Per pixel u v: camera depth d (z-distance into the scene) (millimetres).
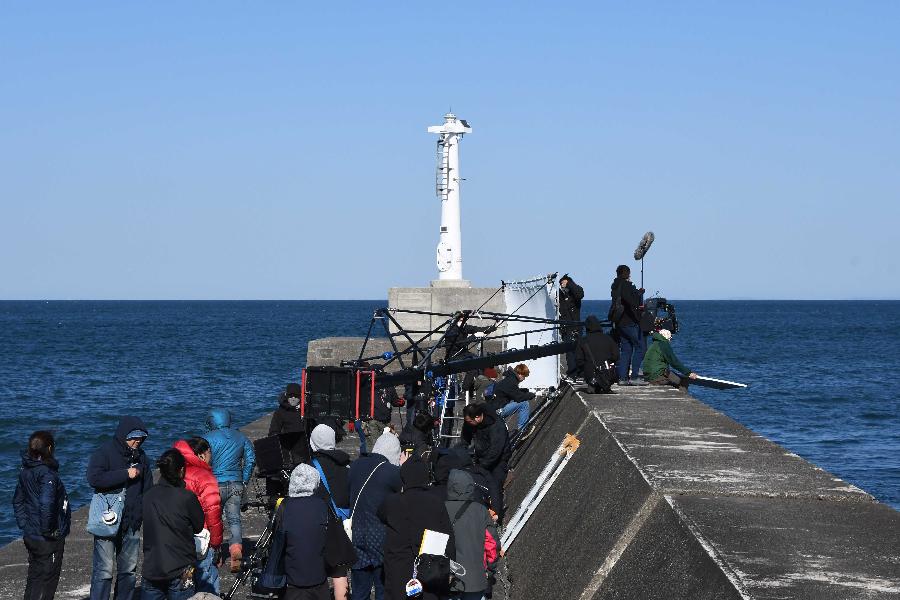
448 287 27750
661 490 6832
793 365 73562
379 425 13977
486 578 8078
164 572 7754
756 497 6648
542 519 9844
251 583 9594
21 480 8398
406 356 25844
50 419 39031
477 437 11219
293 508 7801
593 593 6641
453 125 29891
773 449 8539
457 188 30203
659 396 12930
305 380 10586
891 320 196000
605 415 10836
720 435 9375
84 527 12055
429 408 14992
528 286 17062
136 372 62500
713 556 5242
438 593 7520
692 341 110250
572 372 15297
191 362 71750
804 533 5699
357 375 10523
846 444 35688
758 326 160250
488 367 14516
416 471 7734
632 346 15062
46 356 78438
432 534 7500
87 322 177250
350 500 8320
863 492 6688
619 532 6832
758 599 4535
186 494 7863
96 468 8477
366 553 8203
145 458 8781
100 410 42219
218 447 9758
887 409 45750
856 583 4762
